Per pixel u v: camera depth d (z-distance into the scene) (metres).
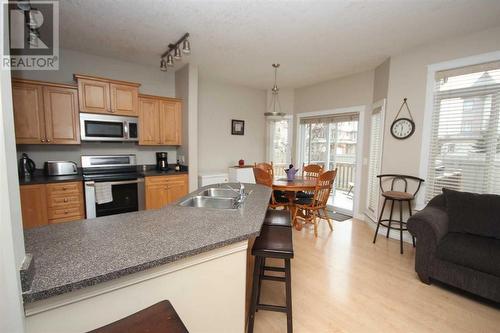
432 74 2.93
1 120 0.63
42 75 3.12
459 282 2.04
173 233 1.20
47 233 1.17
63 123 3.00
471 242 2.08
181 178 3.80
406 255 2.83
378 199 3.59
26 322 0.77
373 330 1.69
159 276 1.02
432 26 2.52
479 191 2.66
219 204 2.10
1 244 0.65
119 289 0.93
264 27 2.57
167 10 2.26
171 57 3.13
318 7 2.19
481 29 2.56
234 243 1.22
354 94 4.24
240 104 5.20
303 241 3.23
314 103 4.96
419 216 2.29
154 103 3.70
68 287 0.77
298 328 1.70
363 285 2.22
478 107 2.64
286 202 3.68
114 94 3.30
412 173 3.16
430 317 1.82
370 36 2.76
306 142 5.25
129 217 1.44
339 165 5.19
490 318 1.81
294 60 3.57
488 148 2.59
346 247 3.05
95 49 3.25
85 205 2.98
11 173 0.68
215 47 3.12
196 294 1.14
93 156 3.40
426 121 3.00
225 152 5.09
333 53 3.28
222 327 1.27
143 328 0.79
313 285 2.22
